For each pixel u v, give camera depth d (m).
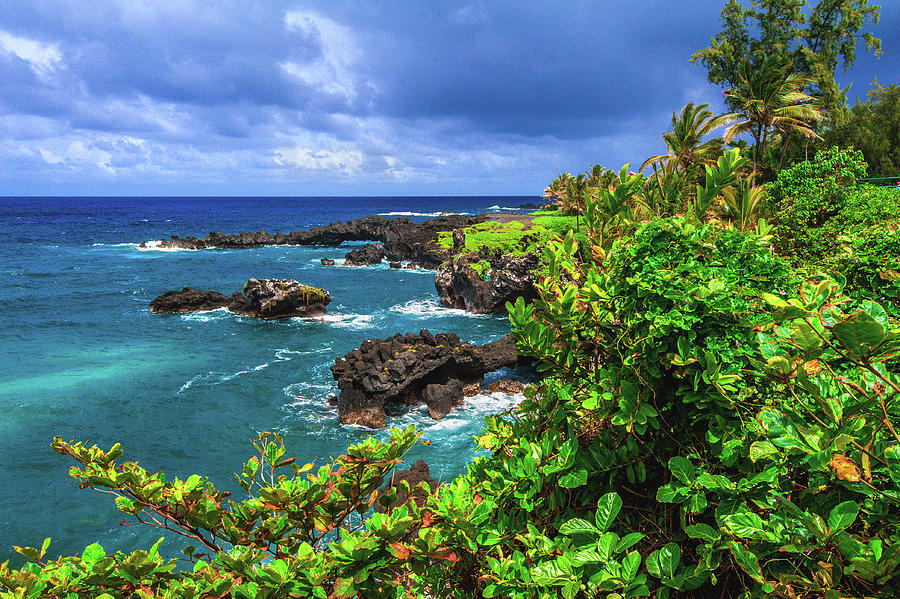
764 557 1.92
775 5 46.25
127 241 92.62
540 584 2.02
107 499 15.48
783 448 1.79
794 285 2.56
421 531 2.35
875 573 1.54
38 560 2.38
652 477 2.65
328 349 31.25
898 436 1.58
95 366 27.80
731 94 36.25
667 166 35.75
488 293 41.16
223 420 21.28
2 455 18.19
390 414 21.75
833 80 45.81
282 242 90.88
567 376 3.06
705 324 2.25
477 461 3.26
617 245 3.07
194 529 2.73
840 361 2.08
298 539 2.77
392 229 87.88
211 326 36.44
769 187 16.33
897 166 51.38
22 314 39.12
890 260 3.76
